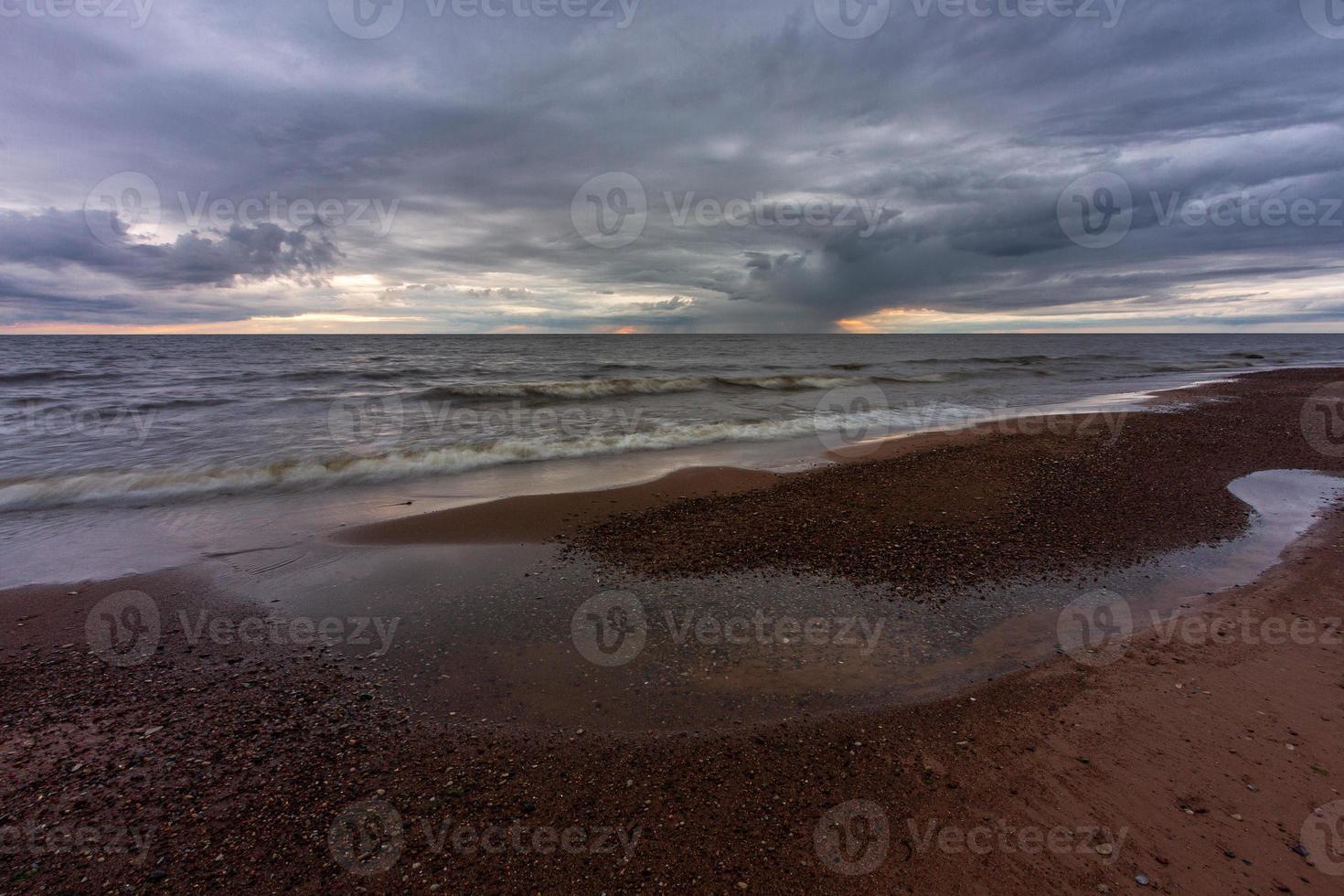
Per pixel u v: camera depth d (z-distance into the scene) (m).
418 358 40.88
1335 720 3.56
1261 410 17.03
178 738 3.73
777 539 7.10
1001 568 6.21
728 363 39.56
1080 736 3.52
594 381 23.28
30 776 3.38
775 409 18.70
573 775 3.34
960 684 4.14
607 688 4.20
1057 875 2.60
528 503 8.51
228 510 8.30
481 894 2.58
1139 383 26.95
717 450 12.41
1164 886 2.52
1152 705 3.79
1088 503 8.32
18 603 5.62
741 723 3.77
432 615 5.36
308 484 9.66
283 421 15.22
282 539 7.24
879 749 3.49
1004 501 8.45
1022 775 3.22
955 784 3.18
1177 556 6.42
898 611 5.31
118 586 5.99
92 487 9.16
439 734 3.73
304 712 3.99
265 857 2.81
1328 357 51.12
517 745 3.61
